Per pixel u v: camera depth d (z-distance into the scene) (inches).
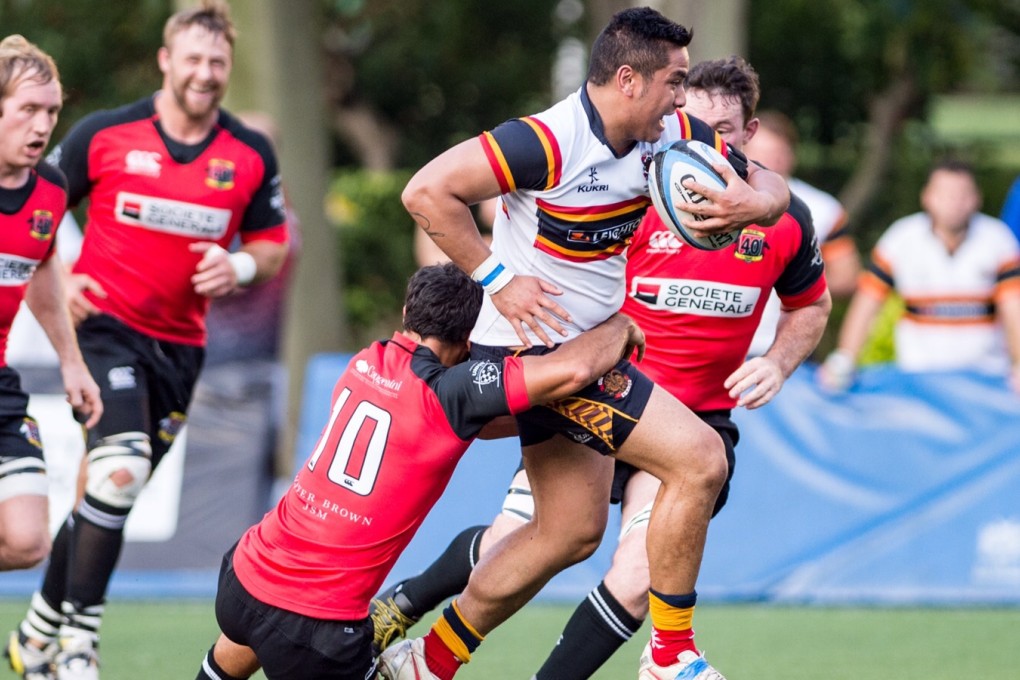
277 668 578.9
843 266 1083.9
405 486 574.9
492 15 2544.3
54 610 748.6
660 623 601.0
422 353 589.3
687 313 682.2
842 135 2596.0
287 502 593.0
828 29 2421.3
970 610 1019.3
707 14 1397.6
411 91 2657.5
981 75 2950.3
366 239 2118.6
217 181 797.9
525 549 628.1
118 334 783.7
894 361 1440.7
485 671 812.6
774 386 663.1
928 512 1045.2
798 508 1051.9
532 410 590.6
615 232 566.9
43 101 642.2
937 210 1098.7
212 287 784.3
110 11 2401.6
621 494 685.3
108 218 786.2
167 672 797.9
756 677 794.8
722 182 541.3
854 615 999.0
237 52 1403.8
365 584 577.3
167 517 1082.7
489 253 548.7
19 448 681.0
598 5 2037.4
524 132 538.3
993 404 1050.7
